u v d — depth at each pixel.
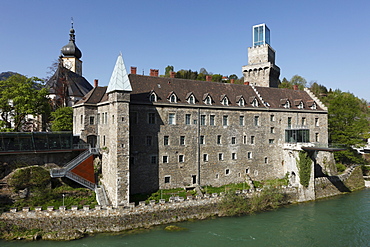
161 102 41.41
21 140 37.47
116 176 35.16
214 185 45.31
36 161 38.97
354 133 58.94
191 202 36.03
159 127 41.28
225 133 46.78
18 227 30.06
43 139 39.09
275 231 32.38
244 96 51.12
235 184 46.41
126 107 36.50
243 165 48.25
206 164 44.84
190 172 43.38
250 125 49.28
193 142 43.78
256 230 32.66
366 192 51.41
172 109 42.38
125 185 35.62
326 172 55.59
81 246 28.22
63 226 30.89
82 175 38.50
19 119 45.06
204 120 45.12
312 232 32.16
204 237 30.55
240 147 48.09
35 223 30.44
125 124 36.25
